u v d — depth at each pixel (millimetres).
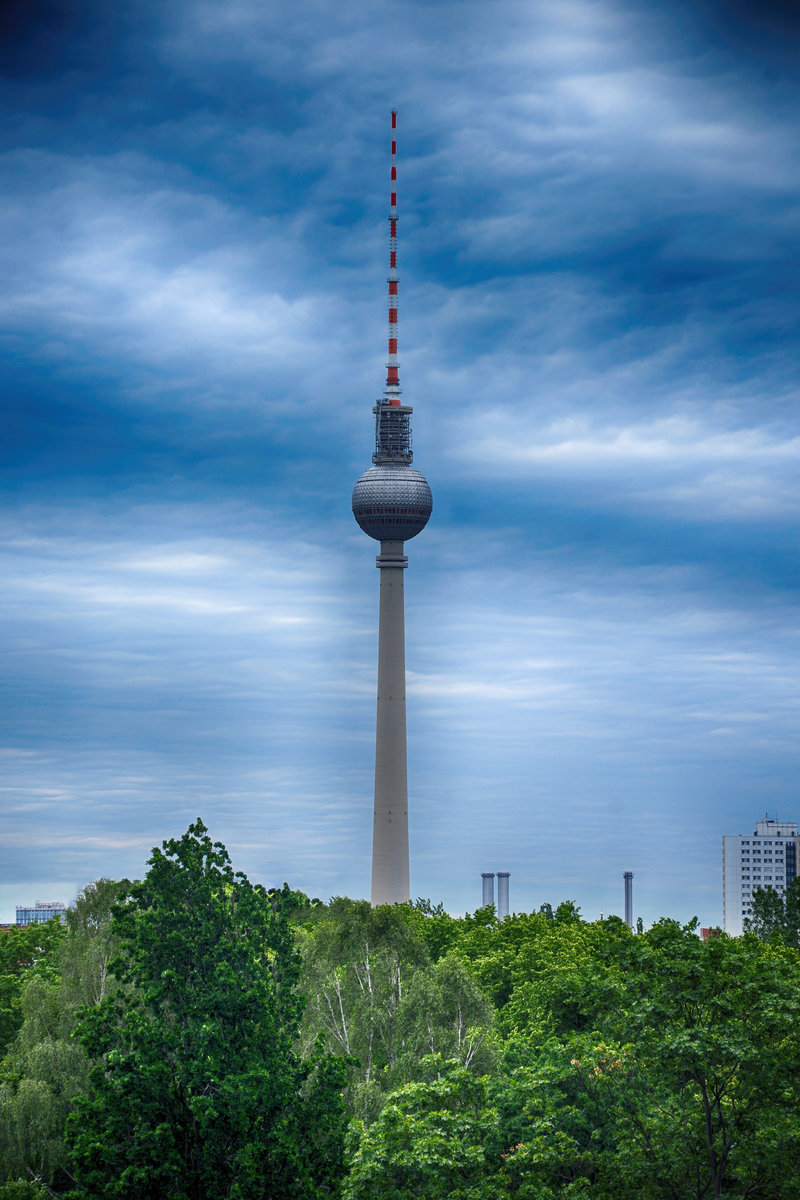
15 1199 91438
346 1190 70125
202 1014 80875
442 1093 72375
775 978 68375
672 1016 68562
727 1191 68062
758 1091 67688
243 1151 76000
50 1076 107000
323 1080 81438
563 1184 73688
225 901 87062
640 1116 72250
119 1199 76375
